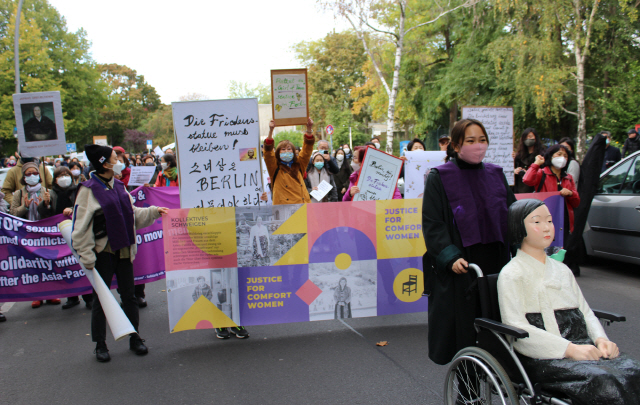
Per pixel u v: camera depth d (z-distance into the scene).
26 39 33.59
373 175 5.26
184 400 3.33
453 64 19.36
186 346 4.40
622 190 6.45
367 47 17.62
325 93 40.84
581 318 2.52
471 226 2.74
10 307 6.02
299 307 4.46
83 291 5.70
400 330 4.65
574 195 5.71
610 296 5.55
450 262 2.61
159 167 11.23
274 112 4.82
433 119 22.31
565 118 17.11
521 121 17.03
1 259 5.38
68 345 4.54
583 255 7.07
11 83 33.19
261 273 4.39
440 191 2.83
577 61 14.04
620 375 2.06
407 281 4.64
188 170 4.66
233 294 4.36
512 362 2.41
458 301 2.73
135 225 4.29
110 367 3.96
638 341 4.17
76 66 40.56
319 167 8.47
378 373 3.65
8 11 37.91
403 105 23.03
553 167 5.89
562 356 2.25
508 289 2.45
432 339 2.83
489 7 16.77
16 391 3.55
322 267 4.48
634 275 6.54
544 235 2.45
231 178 4.71
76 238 3.84
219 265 4.34
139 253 5.72
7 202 6.83
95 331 4.08
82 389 3.56
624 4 13.45
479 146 2.74
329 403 3.21
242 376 3.69
